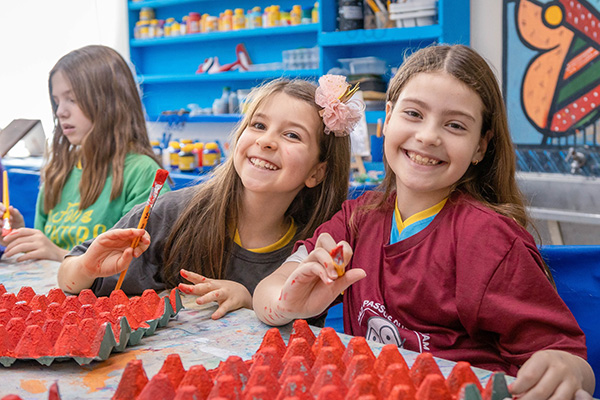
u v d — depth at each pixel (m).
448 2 2.44
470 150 0.90
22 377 0.66
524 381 0.61
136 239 0.96
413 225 0.95
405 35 2.53
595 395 1.02
